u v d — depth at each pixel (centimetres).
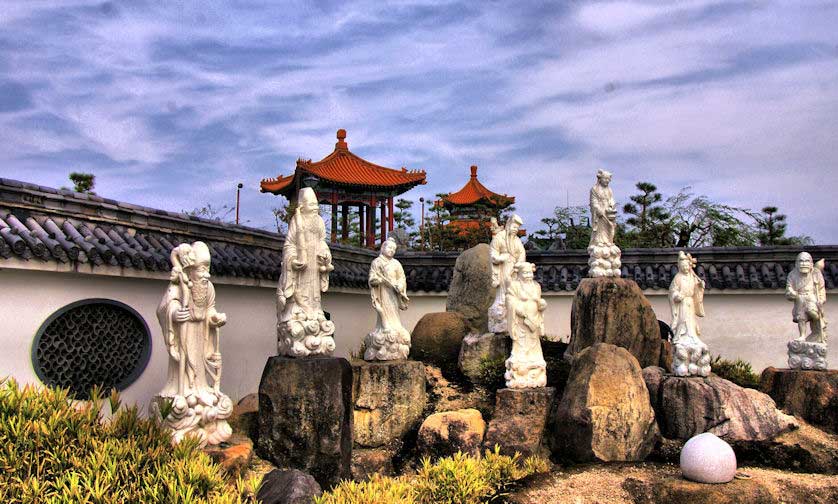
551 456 1146
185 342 875
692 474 982
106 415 1012
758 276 1683
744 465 1132
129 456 740
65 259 934
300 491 789
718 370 1477
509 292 1254
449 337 1497
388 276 1312
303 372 1003
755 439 1144
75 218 1011
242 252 1320
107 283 1035
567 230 2720
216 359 913
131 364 1077
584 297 1394
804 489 1029
